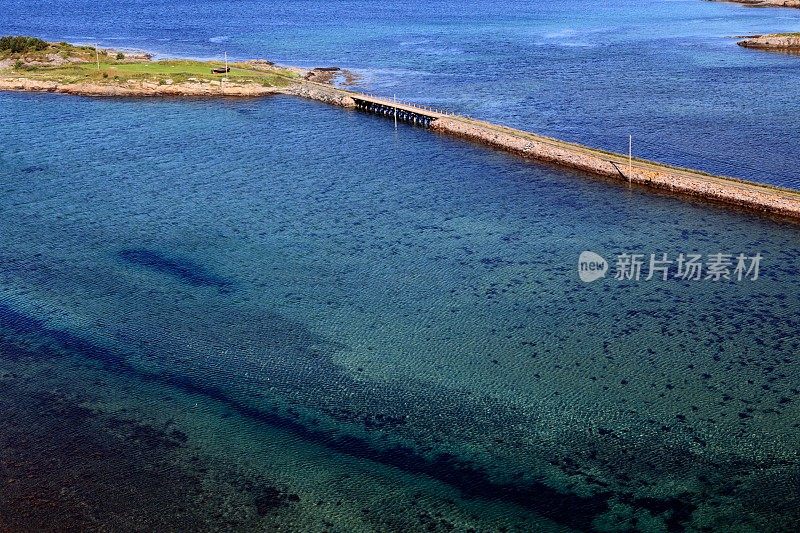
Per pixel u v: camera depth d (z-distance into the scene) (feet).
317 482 102.17
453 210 190.90
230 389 122.01
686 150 229.25
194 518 96.17
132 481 102.27
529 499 98.84
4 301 149.28
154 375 125.80
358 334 136.87
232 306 147.02
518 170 219.61
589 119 270.26
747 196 184.34
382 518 96.07
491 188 205.46
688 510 96.43
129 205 199.21
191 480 102.58
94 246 174.29
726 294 146.20
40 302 149.18
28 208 197.67
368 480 102.53
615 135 248.52
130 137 262.47
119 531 94.22
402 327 138.72
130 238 178.40
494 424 112.78
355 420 114.42
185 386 122.83
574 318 140.15
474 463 105.40
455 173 219.00
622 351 129.49
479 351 130.82
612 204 191.21
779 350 128.26
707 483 100.53
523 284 152.76
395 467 104.78
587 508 97.19
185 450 108.17
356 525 95.04
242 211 193.88
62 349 133.28
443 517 96.17
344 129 270.67
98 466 104.94
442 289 151.74
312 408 117.19
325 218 188.24
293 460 106.22
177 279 158.20
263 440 110.22
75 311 145.79
